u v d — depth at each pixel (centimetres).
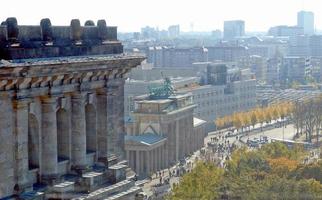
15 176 7256
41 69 7294
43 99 7619
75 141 8125
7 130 7138
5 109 7106
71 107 8081
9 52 7131
